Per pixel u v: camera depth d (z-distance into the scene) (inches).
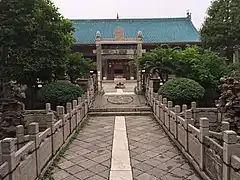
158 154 360.5
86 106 631.2
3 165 191.3
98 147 394.9
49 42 634.8
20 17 608.7
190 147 327.0
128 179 279.3
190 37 1413.6
